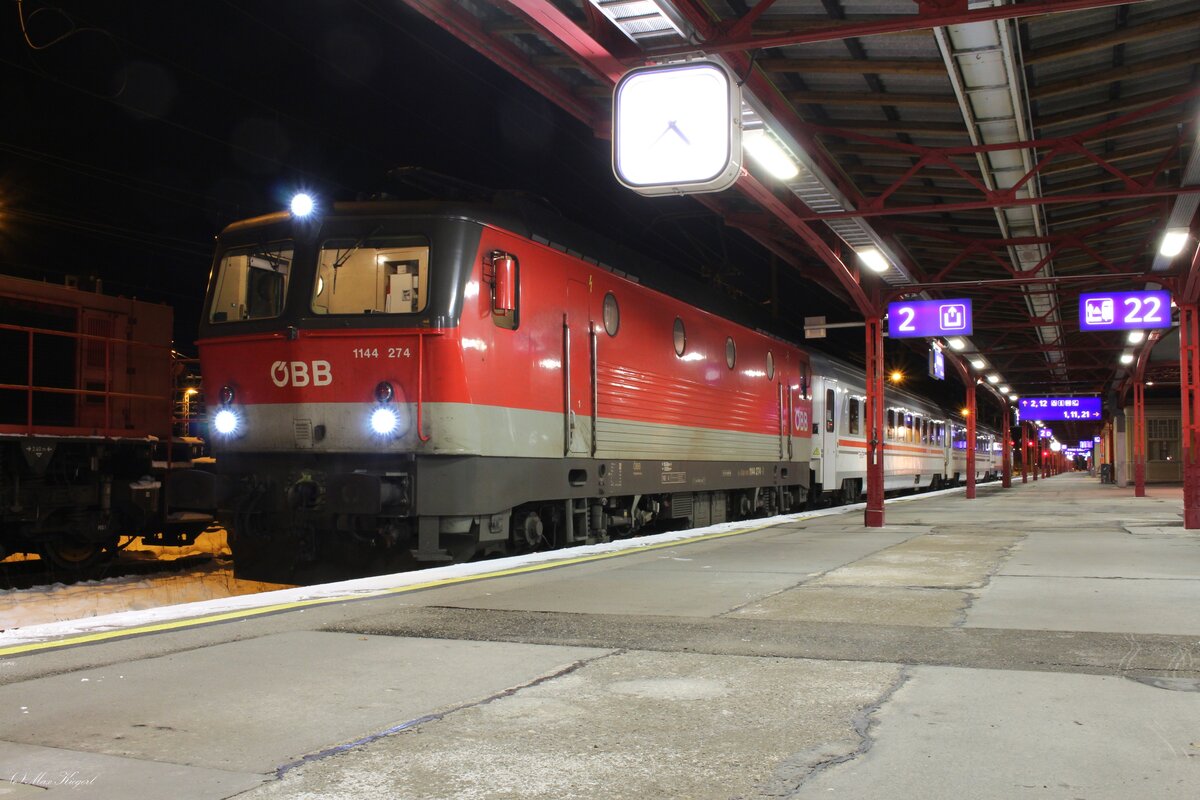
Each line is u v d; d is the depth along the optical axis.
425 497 9.26
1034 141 10.17
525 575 8.49
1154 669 4.64
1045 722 3.75
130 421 12.70
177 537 13.98
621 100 6.74
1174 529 13.88
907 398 31.52
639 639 5.50
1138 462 28.30
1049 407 40.88
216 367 10.16
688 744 3.51
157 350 13.16
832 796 2.98
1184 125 10.62
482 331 9.54
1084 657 4.91
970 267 18.03
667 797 2.98
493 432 9.64
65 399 11.82
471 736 3.62
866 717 3.85
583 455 11.45
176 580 11.80
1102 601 6.79
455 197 10.71
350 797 2.98
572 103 9.53
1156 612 6.30
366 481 9.06
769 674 4.61
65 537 12.17
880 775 3.16
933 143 11.23
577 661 4.92
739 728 3.71
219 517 10.21
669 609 6.59
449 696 4.21
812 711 3.95
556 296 10.92
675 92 6.64
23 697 4.18
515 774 3.19
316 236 9.65
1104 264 14.98
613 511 12.94
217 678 4.53
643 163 6.68
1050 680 4.43
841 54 9.02
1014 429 76.75
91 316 12.24
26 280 11.43
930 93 9.70
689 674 4.62
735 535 13.08
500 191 10.95
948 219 14.62
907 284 16.06
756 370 17.66
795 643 5.37
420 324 9.19
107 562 12.84
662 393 13.66
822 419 21.73
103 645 5.30
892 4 7.99
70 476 12.03
